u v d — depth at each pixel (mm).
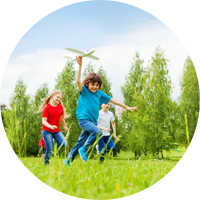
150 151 15312
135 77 22812
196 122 16344
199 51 18641
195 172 2180
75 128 20766
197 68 18375
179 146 16250
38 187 1190
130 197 928
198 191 1206
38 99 27484
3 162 3131
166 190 1194
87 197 1000
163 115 15922
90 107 3484
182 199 1020
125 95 22781
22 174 1861
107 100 3773
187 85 18234
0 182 1411
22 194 989
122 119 21625
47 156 3770
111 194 1076
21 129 22578
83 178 1522
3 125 27062
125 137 20406
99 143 4754
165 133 15766
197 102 17453
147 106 16312
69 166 2871
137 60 23125
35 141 24969
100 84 3631
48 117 4016
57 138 4004
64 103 21891
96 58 3129
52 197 957
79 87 3477
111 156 2543
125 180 1400
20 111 24734
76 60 3234
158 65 16672
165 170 2484
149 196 979
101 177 1699
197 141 16047
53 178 1574
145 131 15664
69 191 1150
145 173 2178
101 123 5211
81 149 3225
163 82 16484
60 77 23125
